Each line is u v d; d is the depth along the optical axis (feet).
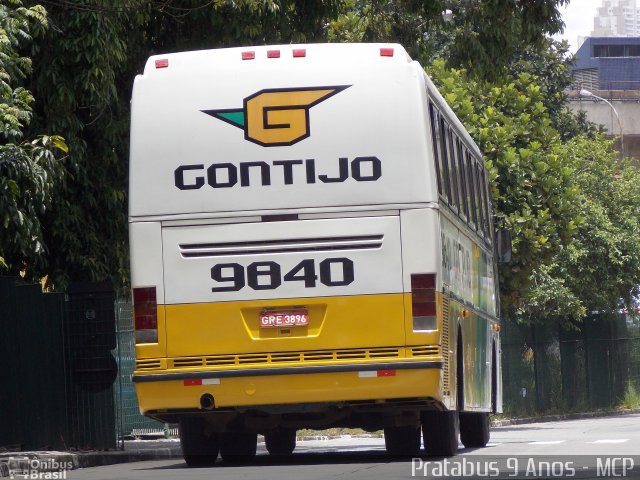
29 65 112.57
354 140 90.38
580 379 284.61
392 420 99.50
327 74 90.94
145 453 127.65
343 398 88.99
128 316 165.48
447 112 106.83
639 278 299.38
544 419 262.26
